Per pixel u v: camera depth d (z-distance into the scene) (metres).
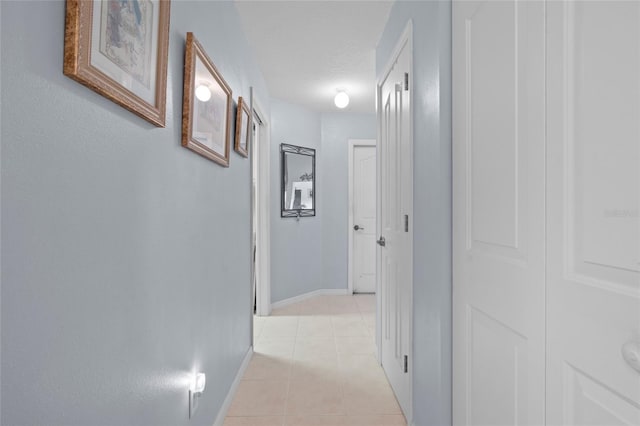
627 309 0.67
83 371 0.76
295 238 4.40
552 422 0.87
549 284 0.88
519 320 1.00
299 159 4.41
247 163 2.69
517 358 1.01
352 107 4.47
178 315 1.31
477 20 1.23
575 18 0.80
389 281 2.37
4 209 0.56
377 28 2.52
